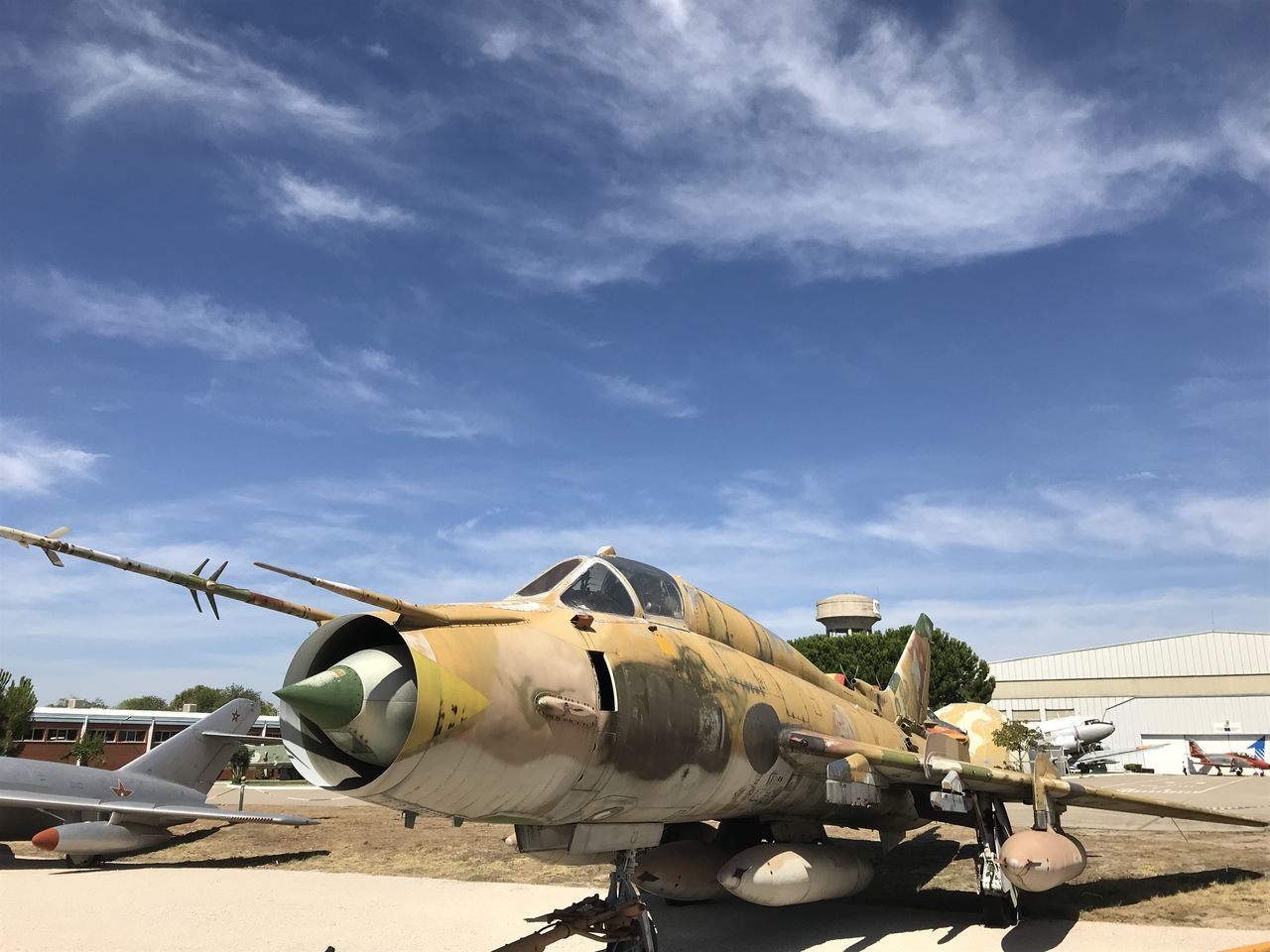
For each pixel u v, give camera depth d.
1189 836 17.97
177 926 10.90
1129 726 79.25
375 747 5.38
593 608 7.75
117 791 19.22
